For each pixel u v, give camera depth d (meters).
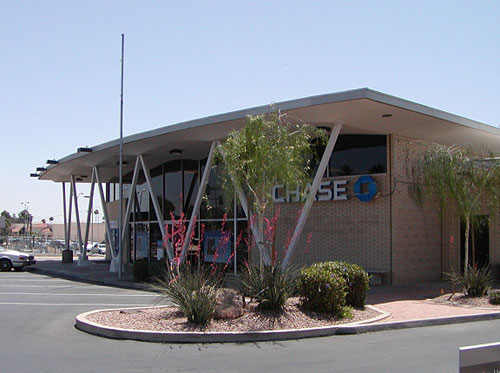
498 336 10.06
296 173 12.29
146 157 26.58
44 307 14.38
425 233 19.77
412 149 19.45
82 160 27.70
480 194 15.40
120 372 7.38
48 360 8.09
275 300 11.08
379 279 18.25
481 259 20.38
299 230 17.25
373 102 15.16
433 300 14.62
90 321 10.87
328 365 7.75
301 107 15.73
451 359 8.10
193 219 21.25
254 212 16.66
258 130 11.88
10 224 110.50
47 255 49.28
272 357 8.30
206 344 9.32
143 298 16.58
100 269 29.22
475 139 20.34
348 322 10.84
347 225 19.39
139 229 32.03
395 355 8.40
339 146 19.94
